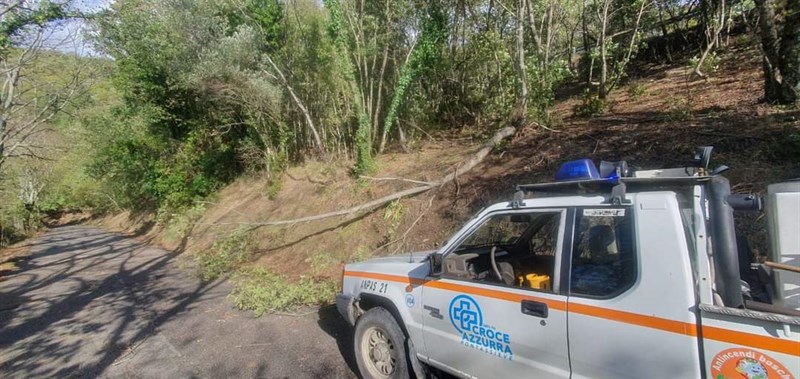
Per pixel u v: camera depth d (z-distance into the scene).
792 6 6.09
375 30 11.58
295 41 12.95
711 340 1.94
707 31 12.48
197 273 9.80
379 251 7.44
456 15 11.81
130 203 27.30
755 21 10.62
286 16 13.02
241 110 16.02
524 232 3.77
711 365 1.94
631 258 2.29
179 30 13.73
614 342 2.26
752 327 1.83
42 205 41.03
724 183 2.14
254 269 9.00
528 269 3.54
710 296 2.01
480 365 2.97
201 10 13.54
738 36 13.52
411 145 11.41
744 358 1.84
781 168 4.56
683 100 8.06
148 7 15.76
